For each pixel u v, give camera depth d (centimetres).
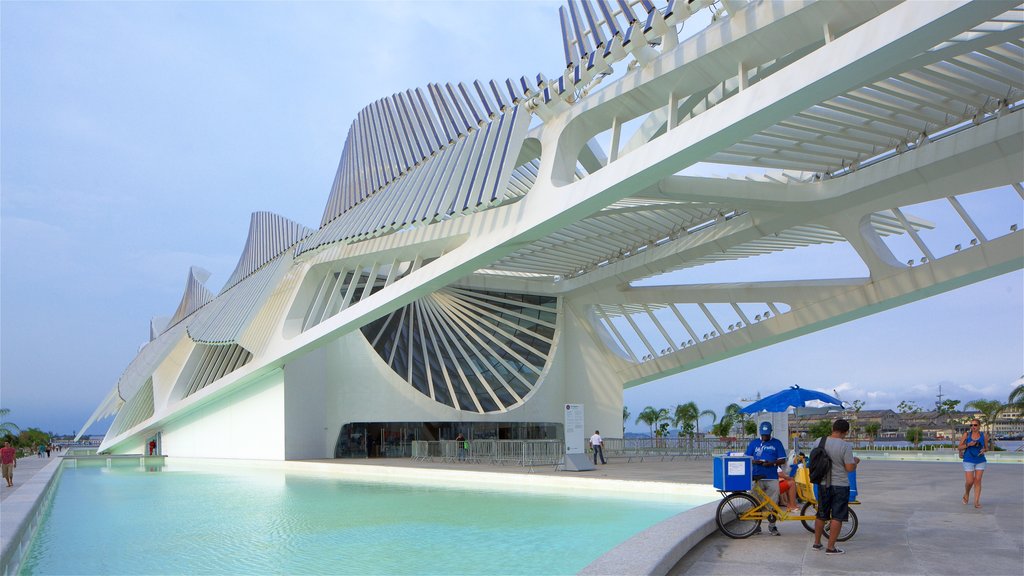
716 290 2672
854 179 1969
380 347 3241
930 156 1794
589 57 1484
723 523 851
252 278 3388
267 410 3133
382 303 2322
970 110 1670
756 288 2553
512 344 3403
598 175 1523
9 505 1098
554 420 3309
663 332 3000
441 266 2050
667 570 640
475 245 1911
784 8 1193
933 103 1603
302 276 2930
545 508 1378
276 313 3045
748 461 847
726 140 1300
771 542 809
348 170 2633
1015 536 838
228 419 3412
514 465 2416
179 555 973
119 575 861
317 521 1255
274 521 1265
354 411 3114
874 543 799
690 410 6738
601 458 2448
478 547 985
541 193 1686
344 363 3161
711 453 3030
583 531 1106
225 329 3088
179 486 2055
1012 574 654
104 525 1267
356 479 2216
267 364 2923
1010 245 1872
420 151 2067
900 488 1398
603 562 604
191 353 3953
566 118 1658
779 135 1697
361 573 838
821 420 7081
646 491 1608
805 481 850
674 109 1434
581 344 3347
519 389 3303
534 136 1753
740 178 2242
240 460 3117
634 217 2373
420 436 3127
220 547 1023
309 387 3112
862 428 8488
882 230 2447
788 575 657
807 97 1170
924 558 721
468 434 3164
